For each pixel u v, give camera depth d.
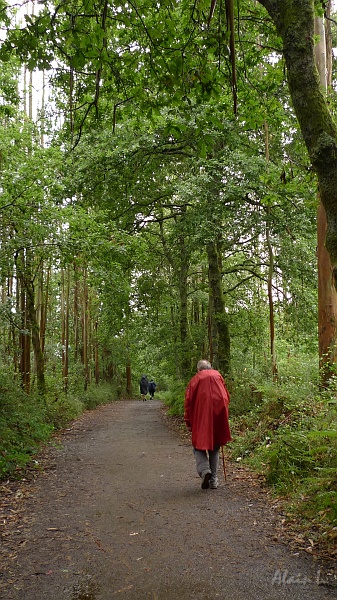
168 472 7.23
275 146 12.41
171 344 20.08
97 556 3.95
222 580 3.43
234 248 16.48
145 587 3.37
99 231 12.17
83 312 25.33
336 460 5.27
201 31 4.52
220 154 12.80
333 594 3.16
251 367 14.27
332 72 10.74
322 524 4.31
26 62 4.41
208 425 5.97
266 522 4.64
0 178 10.24
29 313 14.22
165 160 15.04
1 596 3.28
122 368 40.47
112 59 4.79
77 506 5.46
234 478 6.58
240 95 6.75
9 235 11.55
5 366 14.24
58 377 18.19
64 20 4.66
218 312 14.90
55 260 12.23
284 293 14.92
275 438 7.33
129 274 17.61
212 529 4.51
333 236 2.79
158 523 4.75
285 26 3.08
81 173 13.65
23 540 4.37
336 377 8.48
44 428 11.11
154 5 4.52
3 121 13.62
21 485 6.59
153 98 5.00
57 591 3.34
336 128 2.93
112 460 8.37
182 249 17.14
